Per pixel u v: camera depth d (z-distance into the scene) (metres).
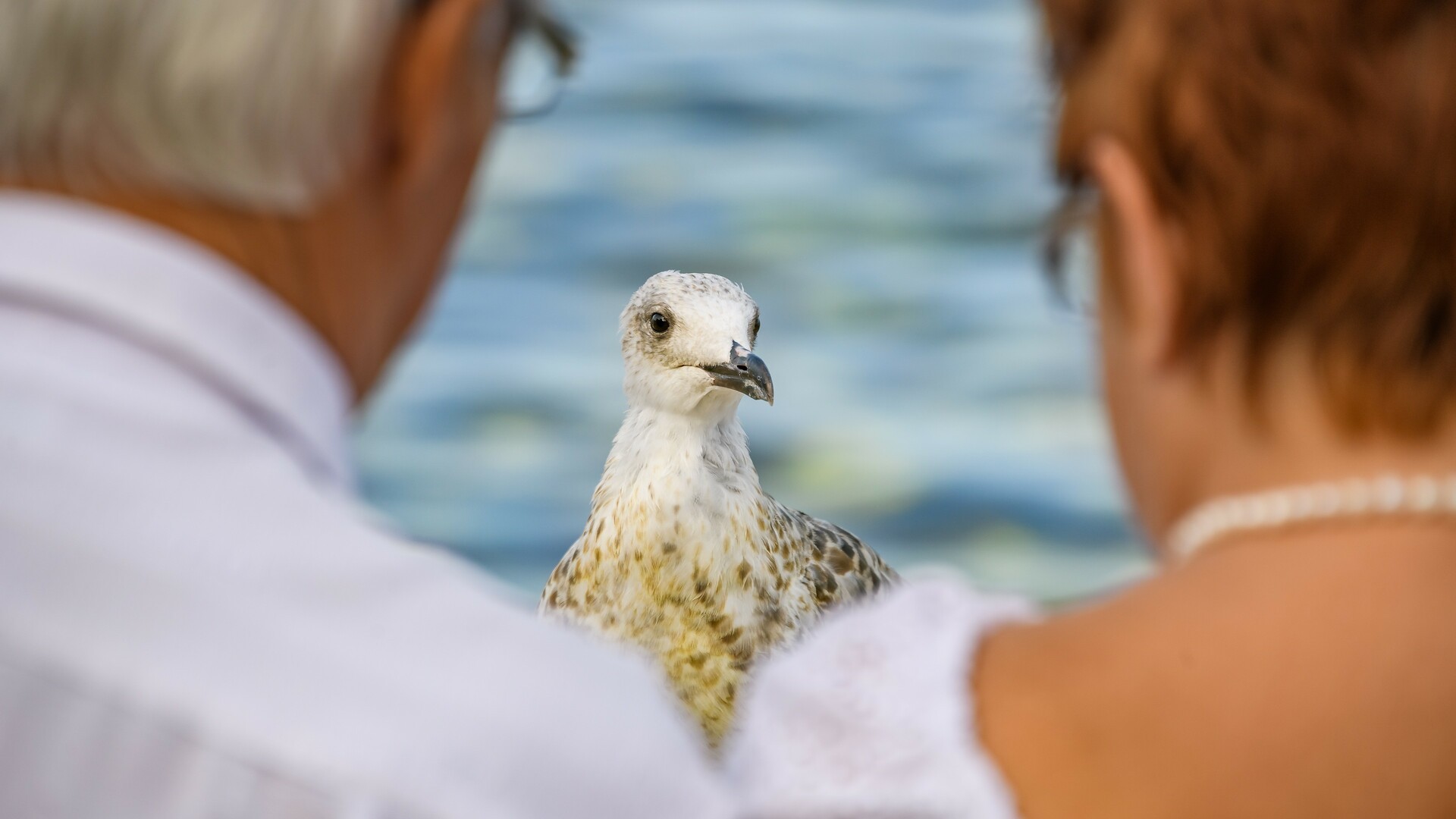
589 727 2.26
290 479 2.27
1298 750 2.20
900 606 2.55
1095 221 2.48
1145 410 2.43
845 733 2.39
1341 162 2.18
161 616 2.15
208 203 2.29
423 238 2.58
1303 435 2.29
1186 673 2.27
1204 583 2.31
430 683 2.21
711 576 6.97
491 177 29.09
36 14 2.18
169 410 2.22
